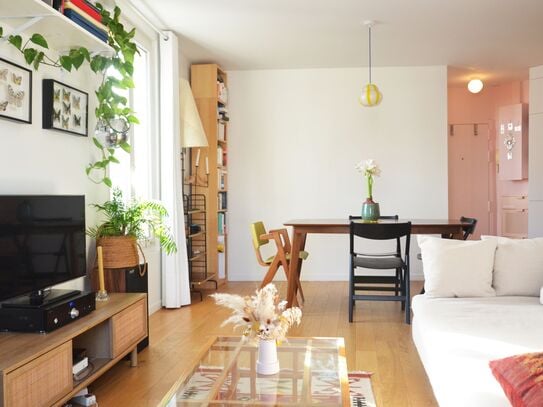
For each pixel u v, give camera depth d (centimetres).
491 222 809
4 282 244
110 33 339
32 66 298
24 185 290
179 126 515
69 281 318
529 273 314
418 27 500
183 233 502
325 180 660
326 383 200
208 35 518
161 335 395
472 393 171
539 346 210
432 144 650
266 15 462
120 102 358
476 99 808
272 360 212
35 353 213
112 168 404
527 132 755
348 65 645
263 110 666
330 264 664
